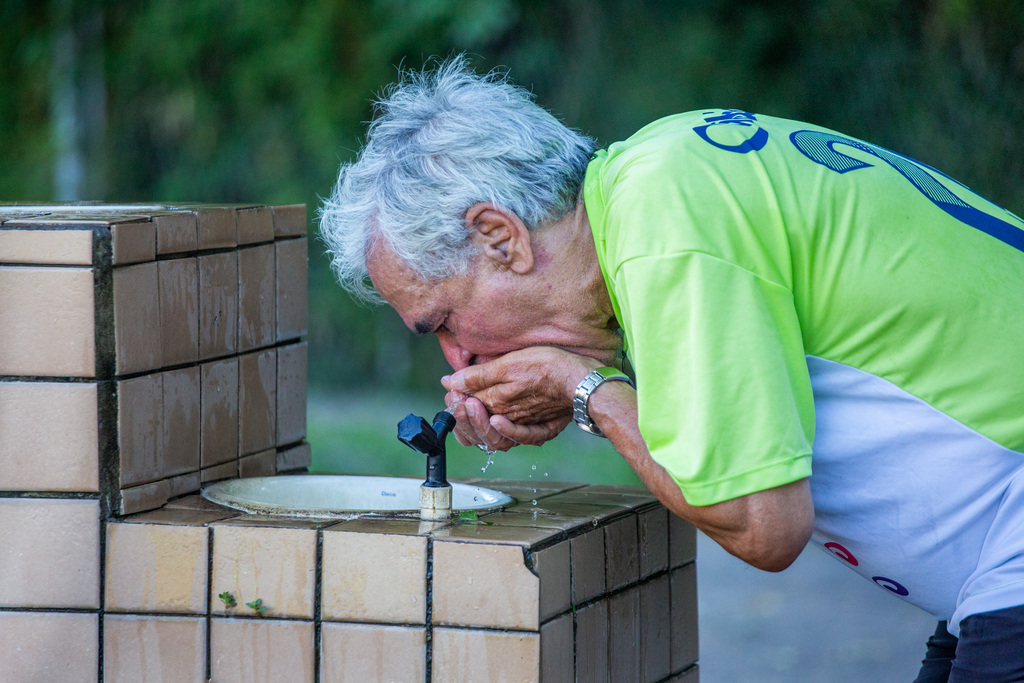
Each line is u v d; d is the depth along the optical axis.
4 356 4.68
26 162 21.91
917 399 4.18
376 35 22.28
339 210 4.93
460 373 4.96
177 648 4.61
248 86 23.20
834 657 10.04
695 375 3.90
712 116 4.74
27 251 4.64
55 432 4.67
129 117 23.28
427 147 4.66
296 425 6.15
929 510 4.31
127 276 4.73
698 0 20.58
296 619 4.48
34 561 4.70
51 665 4.70
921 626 10.92
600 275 4.72
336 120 22.78
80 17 22.06
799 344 4.06
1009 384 4.16
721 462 3.89
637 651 5.13
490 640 4.26
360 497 5.71
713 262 3.95
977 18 17.11
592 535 4.68
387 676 4.38
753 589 12.16
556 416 5.02
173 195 23.64
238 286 5.53
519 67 21.33
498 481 5.92
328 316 24.19
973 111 17.38
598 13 20.98
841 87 19.36
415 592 4.34
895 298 4.11
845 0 18.97
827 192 4.21
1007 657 4.15
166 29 22.69
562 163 4.72
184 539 4.58
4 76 21.56
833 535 4.63
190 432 5.16
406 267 4.75
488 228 4.64
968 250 4.27
